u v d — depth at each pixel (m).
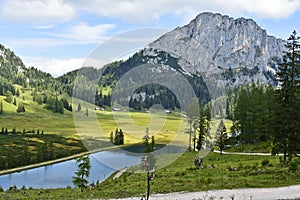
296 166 29.73
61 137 114.19
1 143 102.31
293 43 37.34
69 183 51.91
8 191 28.47
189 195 19.91
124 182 22.83
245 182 24.05
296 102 36.53
